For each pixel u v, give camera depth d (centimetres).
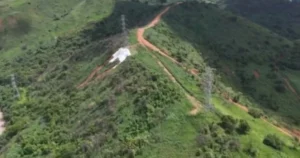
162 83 7550
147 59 9069
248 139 6538
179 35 13038
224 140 6153
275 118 10512
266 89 12488
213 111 6888
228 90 9919
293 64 14762
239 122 6756
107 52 10600
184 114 6712
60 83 11181
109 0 18400
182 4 15838
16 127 9938
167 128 6512
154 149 6178
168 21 13838
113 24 15125
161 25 13125
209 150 5912
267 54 14825
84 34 14700
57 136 8188
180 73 8719
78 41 14338
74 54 12531
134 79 8006
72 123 8381
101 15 17212
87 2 19112
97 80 9531
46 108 9912
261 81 12912
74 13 18750
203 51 13050
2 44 18625
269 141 6744
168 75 8312
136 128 6694
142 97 7200
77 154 6888
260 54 14688
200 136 6138
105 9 17738
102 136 6788
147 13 16012
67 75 11312
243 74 12900
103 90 8681
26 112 10925
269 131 7644
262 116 8919
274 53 15138
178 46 11731
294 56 15400
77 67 11388
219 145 6050
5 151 8719
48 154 7688
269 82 13025
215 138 6184
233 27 15838
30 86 13112
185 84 8112
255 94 12050
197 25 14775
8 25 19288
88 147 6762
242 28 15888
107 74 9344
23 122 10038
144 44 10238
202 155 5809
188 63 10162
